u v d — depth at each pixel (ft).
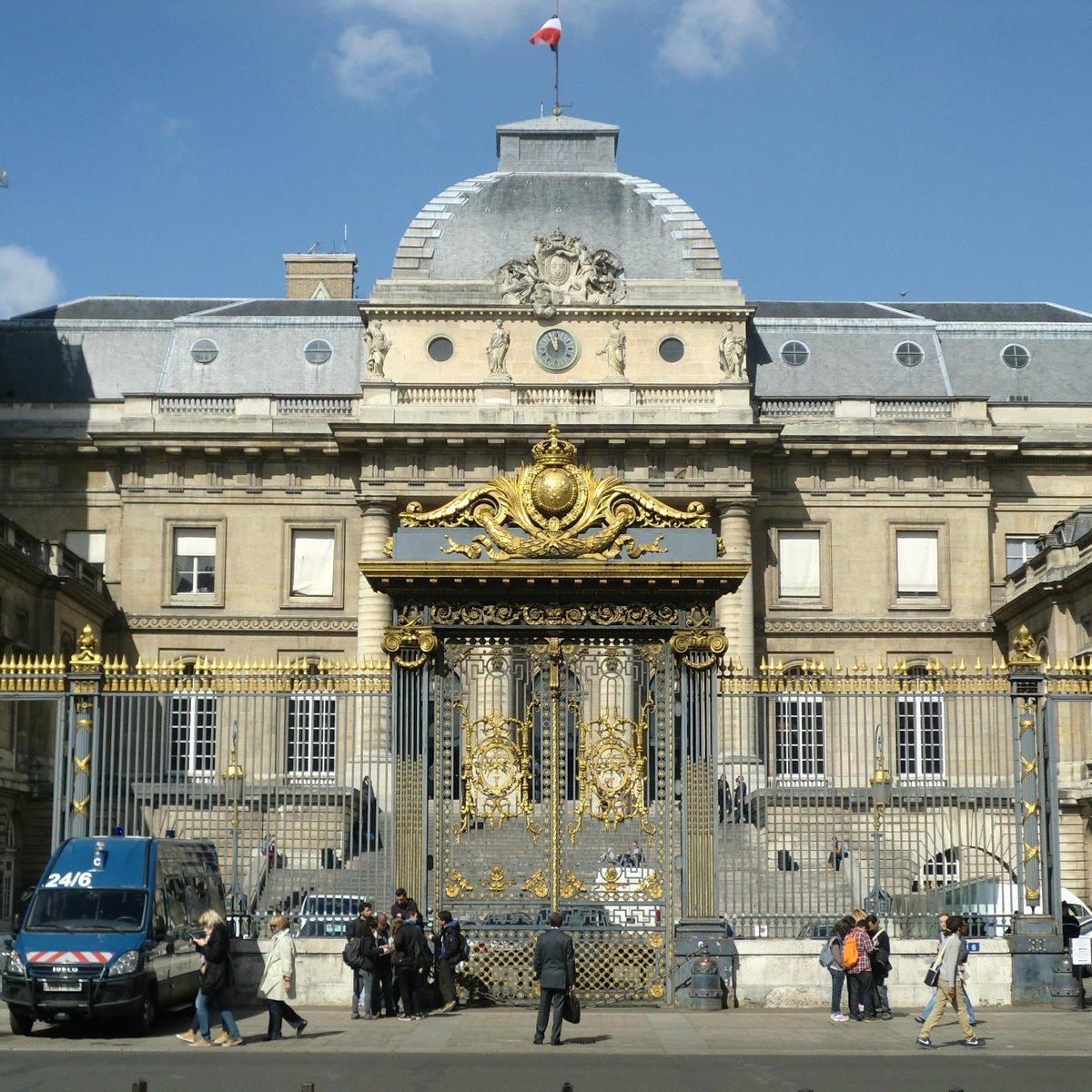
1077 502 228.22
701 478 216.13
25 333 241.35
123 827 94.79
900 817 97.50
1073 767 180.45
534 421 215.51
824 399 225.35
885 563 223.10
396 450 215.31
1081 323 247.29
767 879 95.20
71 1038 82.64
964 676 98.68
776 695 95.91
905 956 95.45
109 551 223.71
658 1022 85.61
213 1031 84.23
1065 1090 64.80
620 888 91.91
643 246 227.81
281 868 95.91
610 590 89.61
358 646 216.33
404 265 225.56
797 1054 75.92
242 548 221.66
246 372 236.84
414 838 90.38
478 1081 65.98
